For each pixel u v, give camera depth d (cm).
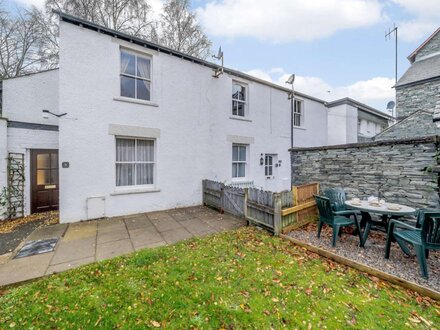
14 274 317
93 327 215
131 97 684
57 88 733
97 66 611
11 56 1221
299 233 498
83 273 319
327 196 541
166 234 498
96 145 611
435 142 406
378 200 450
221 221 605
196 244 436
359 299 265
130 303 251
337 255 371
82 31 591
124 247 421
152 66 712
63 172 571
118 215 647
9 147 648
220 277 311
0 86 661
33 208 694
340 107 1335
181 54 757
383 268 333
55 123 726
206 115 838
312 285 294
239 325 222
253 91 999
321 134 1333
